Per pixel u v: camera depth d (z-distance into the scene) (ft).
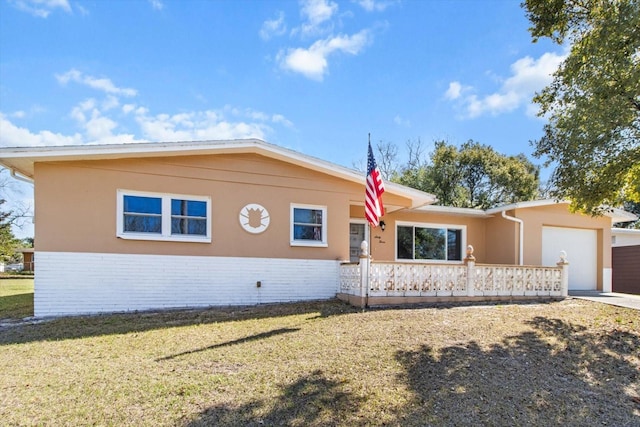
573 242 46.34
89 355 17.79
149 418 11.89
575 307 30.19
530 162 89.86
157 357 17.48
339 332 21.57
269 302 33.01
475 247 48.47
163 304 30.17
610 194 26.63
